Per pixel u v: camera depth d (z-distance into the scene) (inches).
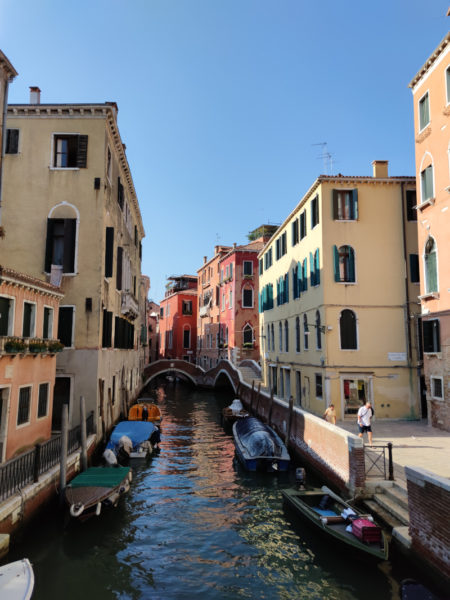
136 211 1074.7
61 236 624.4
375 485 381.1
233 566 314.2
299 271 833.5
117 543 348.5
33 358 438.3
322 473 478.6
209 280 1780.3
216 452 685.3
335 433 437.7
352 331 681.6
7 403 386.6
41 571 303.0
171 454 669.9
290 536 361.4
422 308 601.0
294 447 603.2
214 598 274.8
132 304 852.0
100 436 607.8
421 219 601.3
